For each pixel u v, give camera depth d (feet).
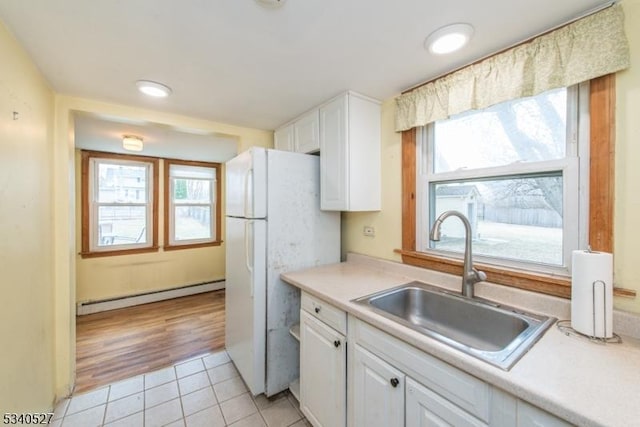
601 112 3.54
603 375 2.50
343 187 5.97
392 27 3.84
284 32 3.95
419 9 3.48
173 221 13.74
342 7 3.43
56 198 5.90
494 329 4.12
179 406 5.82
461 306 4.54
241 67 4.93
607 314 3.12
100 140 10.23
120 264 12.21
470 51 4.41
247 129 8.62
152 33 3.95
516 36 4.03
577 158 3.79
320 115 6.64
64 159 6.00
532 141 4.28
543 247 4.26
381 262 6.39
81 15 3.55
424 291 5.06
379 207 6.53
